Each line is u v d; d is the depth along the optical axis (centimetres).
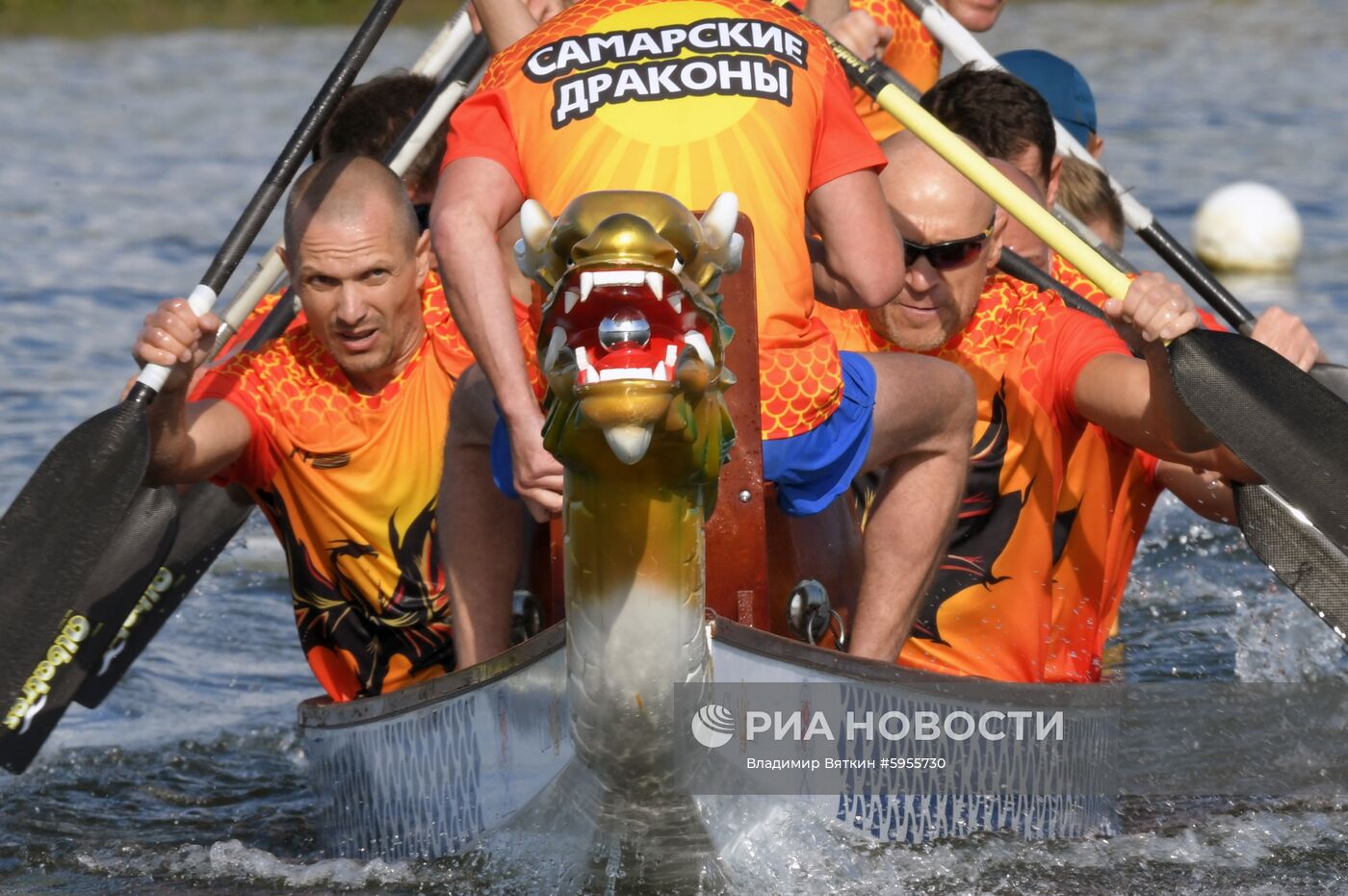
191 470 1379
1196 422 1324
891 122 2194
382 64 6638
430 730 1224
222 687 1947
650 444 930
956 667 1473
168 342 1283
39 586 1267
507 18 1426
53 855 1390
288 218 1403
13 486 2353
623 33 1211
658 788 1071
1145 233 2008
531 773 1137
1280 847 1327
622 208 871
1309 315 3497
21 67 7256
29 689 1466
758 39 1223
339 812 1358
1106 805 1394
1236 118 5816
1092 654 1562
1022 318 1486
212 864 1349
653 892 1148
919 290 1434
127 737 1756
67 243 4091
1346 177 4853
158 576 1616
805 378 1211
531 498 1155
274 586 2342
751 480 1148
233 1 9194
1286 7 9419
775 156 1202
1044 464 1464
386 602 1464
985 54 2056
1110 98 6262
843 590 1304
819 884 1180
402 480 1437
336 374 1448
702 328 904
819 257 1420
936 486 1312
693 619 1013
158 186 4819
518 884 1201
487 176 1209
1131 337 1294
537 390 1309
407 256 1405
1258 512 1395
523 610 1288
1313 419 1270
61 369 3042
